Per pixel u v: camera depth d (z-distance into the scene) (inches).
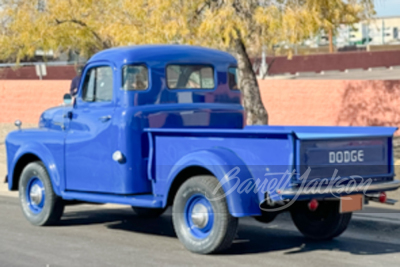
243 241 303.1
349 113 783.7
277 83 834.8
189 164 267.9
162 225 350.6
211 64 335.3
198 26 547.2
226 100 341.4
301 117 819.4
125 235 320.2
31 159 361.4
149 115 303.7
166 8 531.8
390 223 341.7
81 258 268.2
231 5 510.9
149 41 550.3
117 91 303.7
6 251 281.9
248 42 545.6
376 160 268.5
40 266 255.0
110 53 311.4
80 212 393.7
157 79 311.6
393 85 750.5
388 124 756.6
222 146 265.6
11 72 1681.8
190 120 319.6
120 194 301.3
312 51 2436.0
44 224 342.0
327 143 250.8
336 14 541.3
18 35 797.2
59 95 1016.2
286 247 289.3
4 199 441.7
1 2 783.1
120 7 661.9
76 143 321.1
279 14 515.2
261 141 250.2
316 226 304.0
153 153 293.4
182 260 262.8
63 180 329.1
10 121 1066.7
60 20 767.7
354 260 263.0
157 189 293.1
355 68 2079.2
